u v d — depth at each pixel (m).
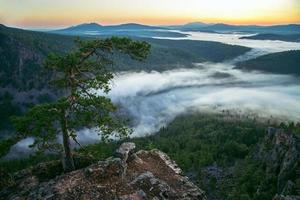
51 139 24.52
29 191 24.67
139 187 23.78
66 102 23.72
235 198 104.00
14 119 23.61
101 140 26.97
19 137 24.05
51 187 23.25
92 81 24.97
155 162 29.38
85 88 25.59
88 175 24.33
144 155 30.31
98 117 25.38
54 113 23.61
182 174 28.52
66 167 26.91
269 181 111.12
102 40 25.72
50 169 28.33
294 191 80.94
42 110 23.50
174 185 26.06
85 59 26.36
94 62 26.70
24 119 23.23
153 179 24.84
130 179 24.77
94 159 28.75
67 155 26.66
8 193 25.77
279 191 100.38
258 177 116.56
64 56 24.42
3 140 23.91
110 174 24.66
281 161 116.06
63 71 25.11
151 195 23.20
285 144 120.00
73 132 25.95
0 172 28.58
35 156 26.08
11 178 28.02
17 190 25.80
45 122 23.06
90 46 25.30
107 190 22.92
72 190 22.69
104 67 26.94
